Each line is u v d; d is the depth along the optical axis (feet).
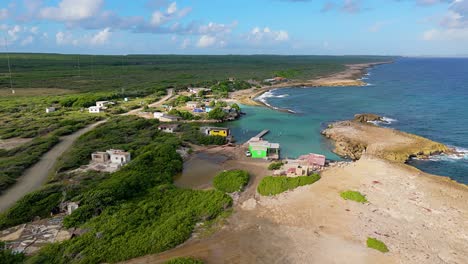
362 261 112.47
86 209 139.23
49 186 158.40
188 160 226.79
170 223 132.16
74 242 118.62
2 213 139.23
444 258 113.80
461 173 204.13
